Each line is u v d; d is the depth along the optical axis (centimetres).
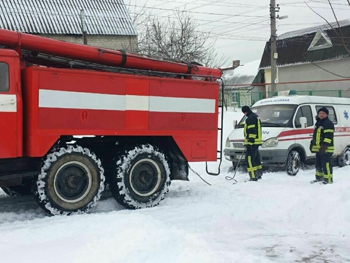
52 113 652
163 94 766
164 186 769
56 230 557
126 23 2628
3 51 624
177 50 2478
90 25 2512
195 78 839
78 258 420
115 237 480
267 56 3831
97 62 737
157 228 526
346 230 596
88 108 684
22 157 655
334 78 3238
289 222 652
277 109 1221
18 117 630
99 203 754
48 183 659
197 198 807
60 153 669
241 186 891
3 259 424
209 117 825
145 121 745
